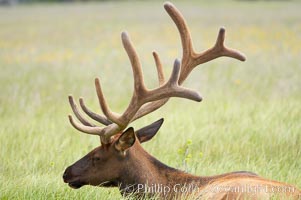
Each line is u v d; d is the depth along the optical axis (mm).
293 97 45375
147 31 111750
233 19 130875
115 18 148000
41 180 25188
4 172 28109
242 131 33062
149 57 74500
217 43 23266
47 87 55312
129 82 56500
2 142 32406
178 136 32688
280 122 34375
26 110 43938
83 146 32094
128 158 22547
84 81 58188
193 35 101000
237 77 56562
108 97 49656
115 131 22172
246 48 80750
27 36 110438
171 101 46219
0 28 129375
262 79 55406
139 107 21781
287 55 70750
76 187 22969
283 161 29062
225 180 21672
